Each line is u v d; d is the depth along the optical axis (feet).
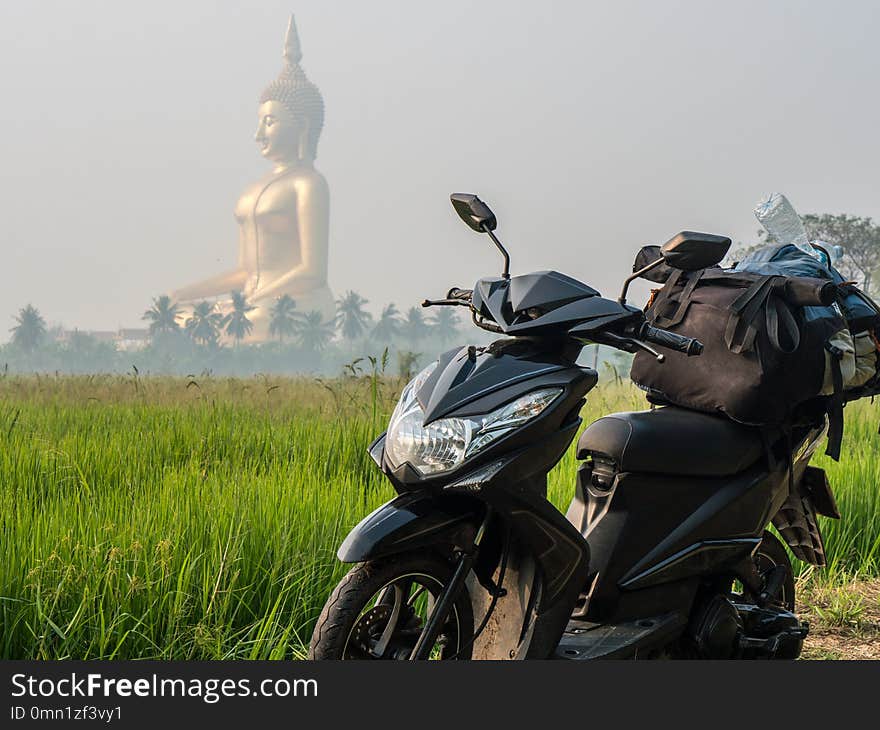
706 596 14.62
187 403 43.11
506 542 12.44
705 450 14.38
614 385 42.39
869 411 46.93
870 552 23.53
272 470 24.27
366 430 28.76
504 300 12.50
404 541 11.68
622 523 13.98
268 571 16.66
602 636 13.52
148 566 15.67
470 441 11.60
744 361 14.65
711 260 12.21
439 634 12.60
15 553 15.78
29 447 26.58
